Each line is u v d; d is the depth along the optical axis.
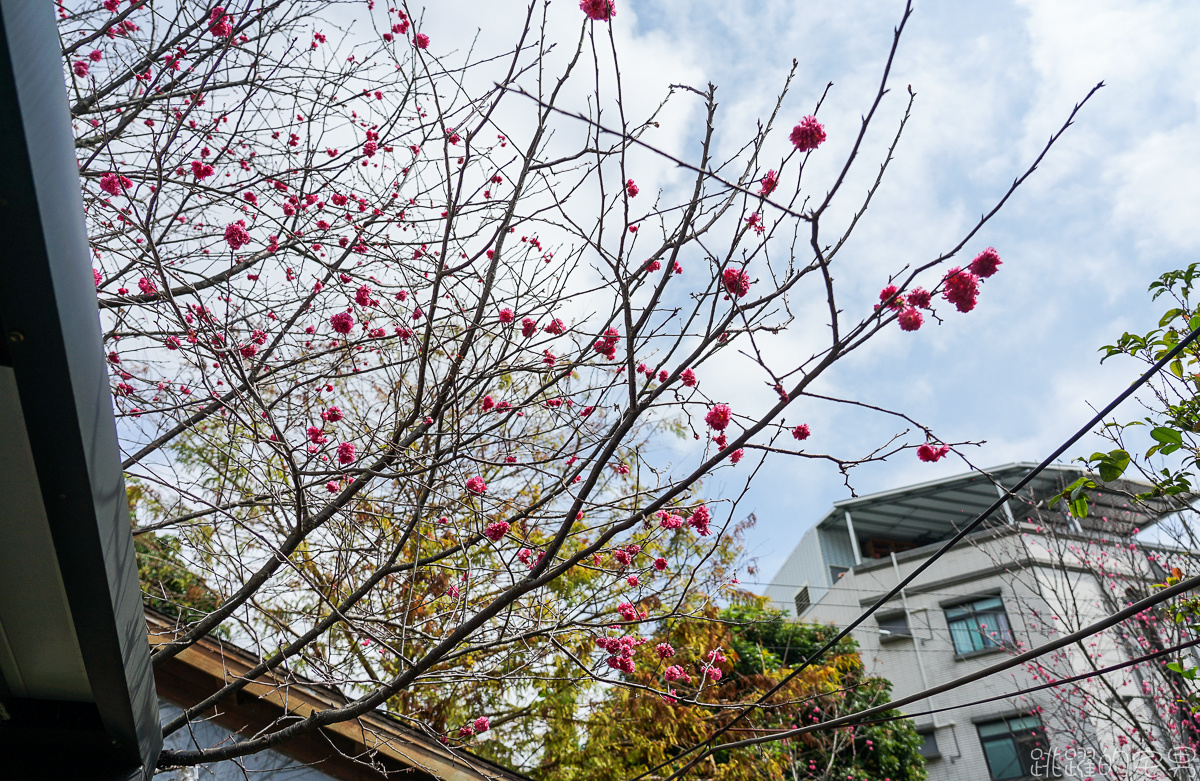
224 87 4.36
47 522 2.00
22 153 1.51
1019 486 2.63
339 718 3.03
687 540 5.12
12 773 2.62
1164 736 9.13
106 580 2.09
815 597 20.81
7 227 1.56
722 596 5.45
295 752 4.76
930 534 20.78
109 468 2.06
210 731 4.71
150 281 3.92
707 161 2.68
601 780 8.09
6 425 1.84
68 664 2.44
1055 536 11.39
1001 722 14.52
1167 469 4.33
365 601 4.35
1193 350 4.29
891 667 16.56
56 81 1.65
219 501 3.60
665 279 2.75
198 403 3.76
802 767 9.74
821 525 20.89
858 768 12.42
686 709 8.33
